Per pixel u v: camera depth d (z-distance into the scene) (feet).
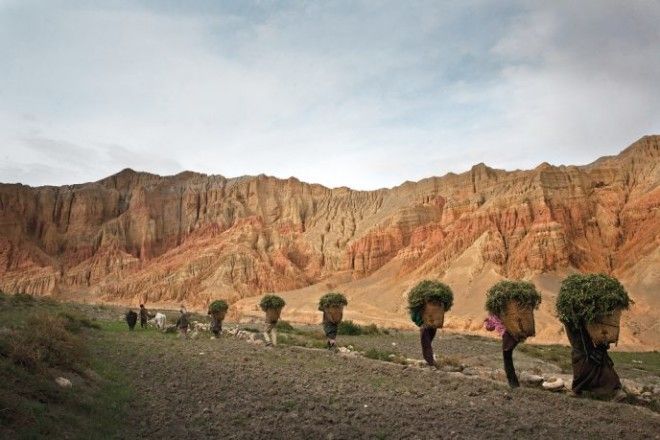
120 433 36.04
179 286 464.65
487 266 334.44
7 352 44.73
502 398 51.03
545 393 53.83
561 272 320.09
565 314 53.36
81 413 39.11
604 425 41.88
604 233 355.15
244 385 53.67
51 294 491.31
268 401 46.83
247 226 536.01
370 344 127.03
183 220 618.03
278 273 478.18
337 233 535.60
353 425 39.93
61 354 50.80
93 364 58.49
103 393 46.21
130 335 104.88
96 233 600.39
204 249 518.78
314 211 590.96
